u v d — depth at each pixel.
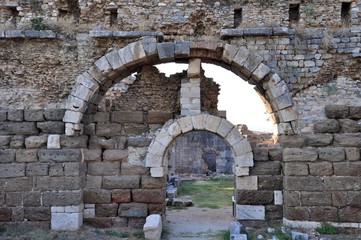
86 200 13.21
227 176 34.56
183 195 23.20
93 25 13.34
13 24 13.62
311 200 12.23
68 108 12.66
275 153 13.02
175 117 13.73
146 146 13.41
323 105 12.52
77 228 12.56
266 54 12.70
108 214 13.17
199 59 13.09
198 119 13.01
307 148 12.41
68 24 13.20
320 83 12.66
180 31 13.20
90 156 13.39
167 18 13.16
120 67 12.84
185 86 13.20
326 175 12.26
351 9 12.99
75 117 12.65
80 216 12.83
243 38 12.78
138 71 13.97
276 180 12.91
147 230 11.63
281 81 12.50
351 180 12.18
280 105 12.48
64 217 12.58
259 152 13.02
